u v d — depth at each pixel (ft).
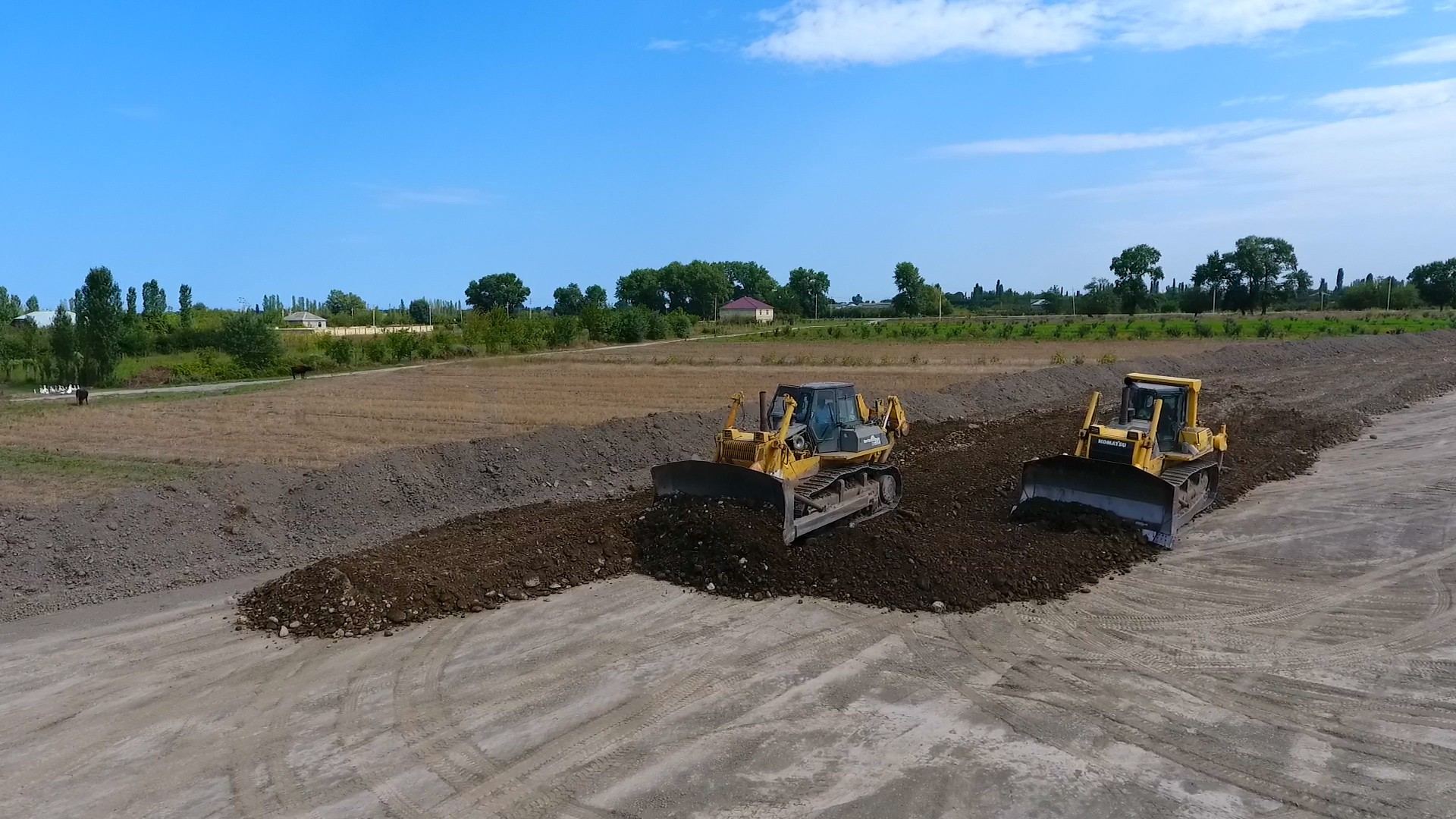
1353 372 120.16
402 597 35.60
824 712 27.04
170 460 65.41
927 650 31.53
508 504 54.60
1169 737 25.30
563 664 30.91
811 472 43.78
